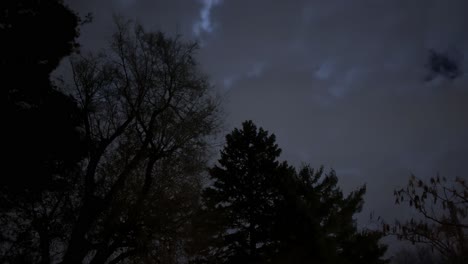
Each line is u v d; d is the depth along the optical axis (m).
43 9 15.34
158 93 19.94
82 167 18.47
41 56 15.45
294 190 16.09
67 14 16.11
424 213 8.32
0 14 14.38
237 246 19.20
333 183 16.91
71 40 16.56
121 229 16.86
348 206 16.16
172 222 17.92
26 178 15.12
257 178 20.91
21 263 15.49
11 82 14.30
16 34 14.50
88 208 16.89
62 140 16.34
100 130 19.16
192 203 18.75
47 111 15.83
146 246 17.27
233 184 20.66
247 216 19.94
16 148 14.62
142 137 19.75
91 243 16.50
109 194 17.41
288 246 14.80
